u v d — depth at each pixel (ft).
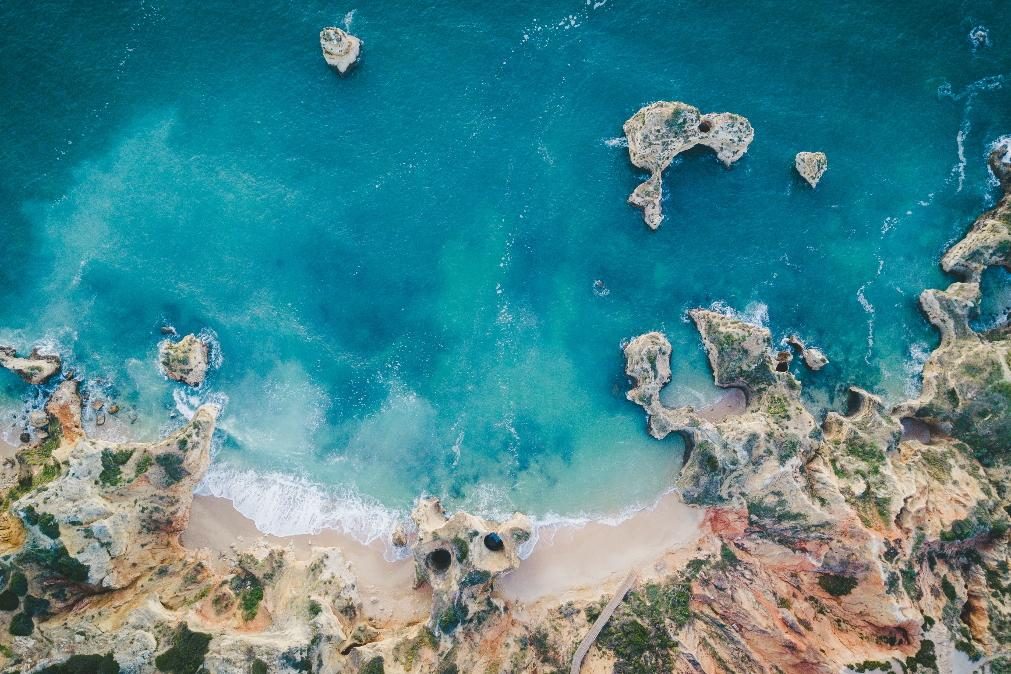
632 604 148.87
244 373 163.94
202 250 165.89
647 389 158.20
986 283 163.22
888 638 137.08
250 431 162.30
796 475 150.20
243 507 159.02
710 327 160.86
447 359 164.96
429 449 162.81
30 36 167.12
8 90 167.12
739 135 162.09
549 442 162.81
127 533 144.05
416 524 155.94
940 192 166.91
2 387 161.89
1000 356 152.46
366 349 164.96
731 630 142.00
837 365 163.94
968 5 167.12
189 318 164.55
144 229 165.99
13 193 166.20
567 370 164.25
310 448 162.40
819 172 164.14
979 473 149.79
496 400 163.84
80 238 165.89
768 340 156.87
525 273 166.20
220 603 145.07
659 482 160.97
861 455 151.64
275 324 164.86
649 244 166.61
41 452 155.12
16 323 164.04
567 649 143.74
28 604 132.98
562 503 160.76
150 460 150.20
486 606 147.95
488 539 153.07
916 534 142.10
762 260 166.30
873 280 165.68
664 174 166.30
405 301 165.89
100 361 163.43
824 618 142.61
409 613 153.07
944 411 155.63
